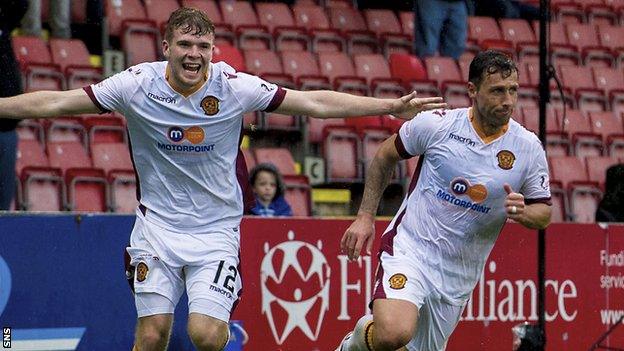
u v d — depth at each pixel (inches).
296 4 1622.8
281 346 780.0
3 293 690.2
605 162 1375.5
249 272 768.9
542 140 828.6
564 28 1720.0
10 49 797.9
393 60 1460.4
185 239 602.5
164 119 593.0
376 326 613.0
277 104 604.4
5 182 788.6
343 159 1256.2
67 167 1083.3
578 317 887.1
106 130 1154.0
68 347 711.7
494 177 623.5
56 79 1230.3
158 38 1357.0
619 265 907.4
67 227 710.5
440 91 1430.9
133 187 1045.2
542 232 804.0
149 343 600.7
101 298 721.0
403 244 633.6
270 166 900.6
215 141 599.8
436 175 629.9
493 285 850.8
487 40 1605.6
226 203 611.2
